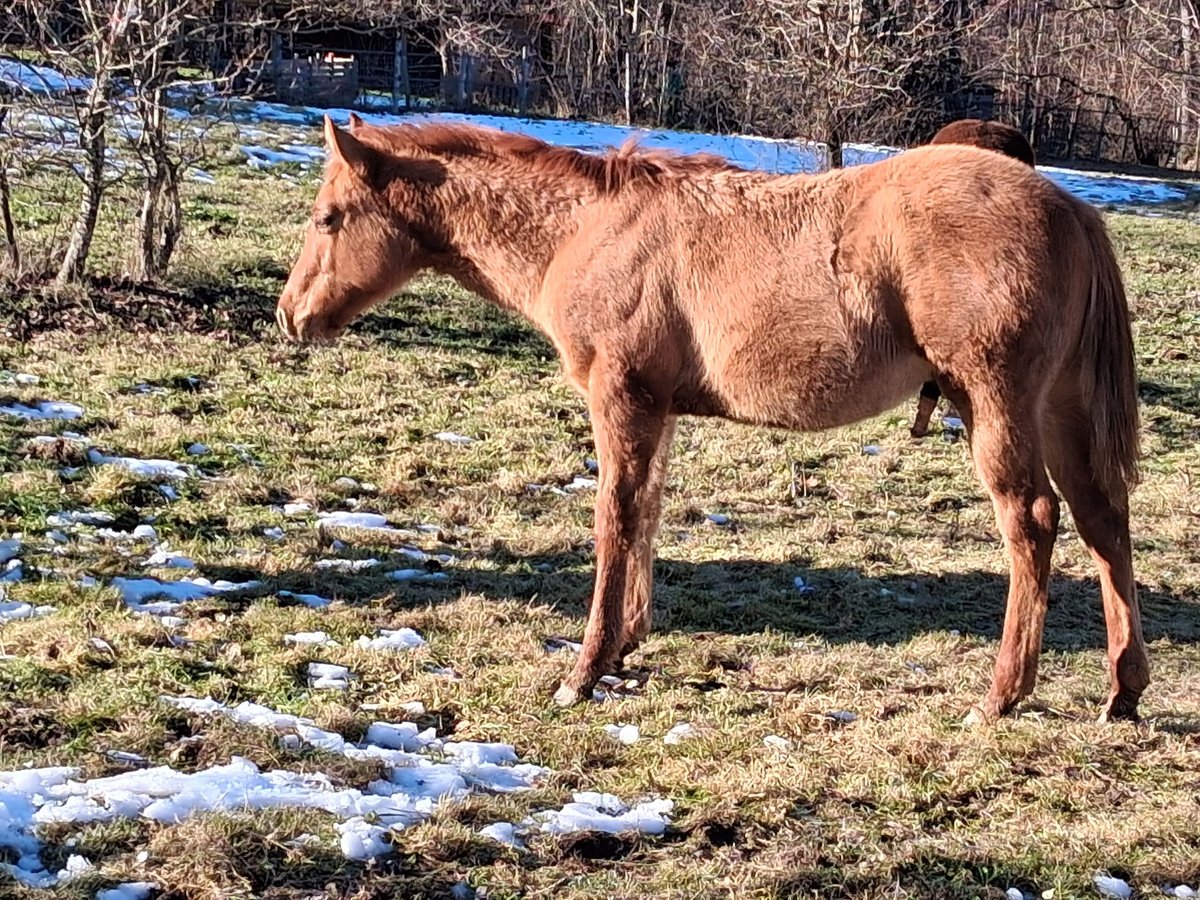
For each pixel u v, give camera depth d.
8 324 10.16
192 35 11.71
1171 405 11.39
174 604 5.73
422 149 5.66
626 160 5.38
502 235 5.52
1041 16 34.28
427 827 3.91
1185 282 16.66
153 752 4.30
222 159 17.88
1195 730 5.17
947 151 5.04
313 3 12.50
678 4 28.69
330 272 5.82
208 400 9.24
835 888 3.78
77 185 14.35
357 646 5.46
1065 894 3.82
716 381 5.21
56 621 5.30
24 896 3.36
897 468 9.43
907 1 16.52
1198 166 33.16
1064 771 4.70
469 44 22.94
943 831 4.23
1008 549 5.02
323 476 8.02
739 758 4.70
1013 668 5.07
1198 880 3.96
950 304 4.86
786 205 5.11
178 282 11.77
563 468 8.70
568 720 5.03
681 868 3.85
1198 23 28.69
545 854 3.90
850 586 6.94
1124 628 5.18
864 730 4.97
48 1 10.90
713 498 8.52
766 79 15.48
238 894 3.47
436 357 11.05
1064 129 34.44
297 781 4.17
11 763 4.09
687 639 6.01
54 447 7.58
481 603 6.11
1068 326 4.95
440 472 8.43
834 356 5.02
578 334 5.29
